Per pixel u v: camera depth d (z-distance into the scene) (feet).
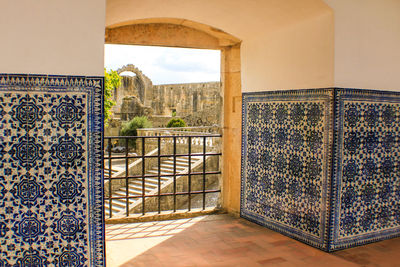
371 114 14.70
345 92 13.87
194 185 52.49
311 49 14.48
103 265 10.26
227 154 20.03
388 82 15.16
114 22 16.42
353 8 13.87
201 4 15.08
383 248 14.75
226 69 19.62
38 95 9.59
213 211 19.80
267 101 16.94
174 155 19.69
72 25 9.73
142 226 17.48
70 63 9.75
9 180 9.56
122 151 83.61
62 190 9.87
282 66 16.02
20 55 9.43
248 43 18.34
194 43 18.76
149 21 17.56
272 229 16.88
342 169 14.07
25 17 9.41
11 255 9.71
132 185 49.67
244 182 18.65
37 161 9.68
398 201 15.92
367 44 14.35
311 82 14.53
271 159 16.74
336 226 14.19
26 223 9.73
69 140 9.84
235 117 19.48
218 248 14.65
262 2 14.08
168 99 118.32
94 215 10.11
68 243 10.01
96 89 9.95
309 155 14.70
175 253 14.10
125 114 106.93
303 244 15.06
